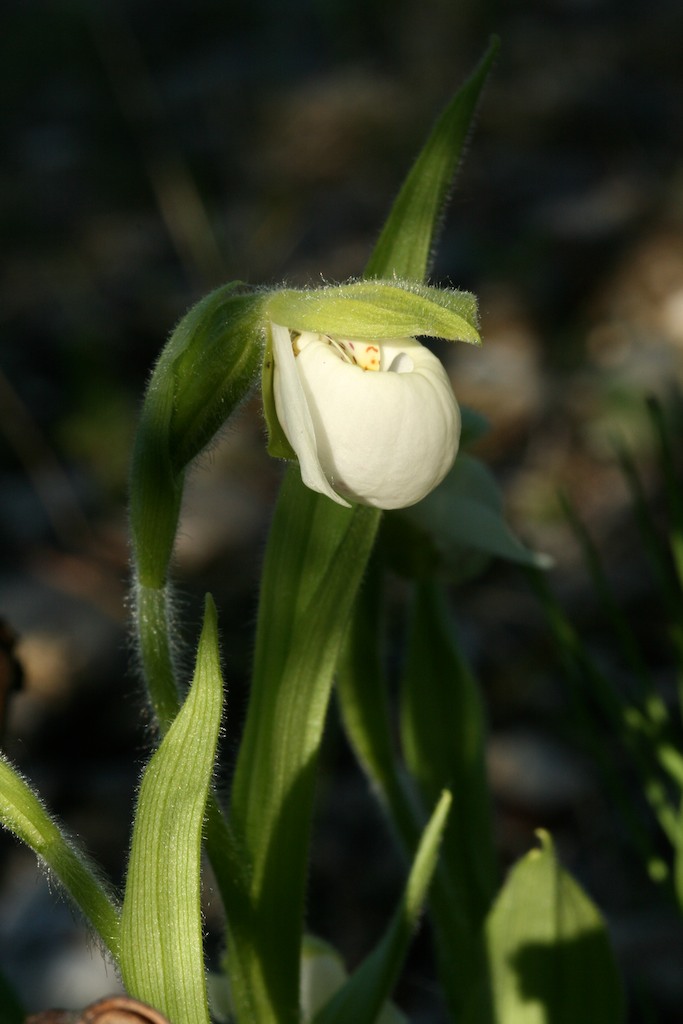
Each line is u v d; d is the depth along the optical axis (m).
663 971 0.39
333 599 0.32
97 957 0.41
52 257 0.92
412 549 0.35
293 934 0.32
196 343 0.30
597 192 0.87
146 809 0.29
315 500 0.32
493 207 0.89
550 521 0.59
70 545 0.61
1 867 0.45
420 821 0.36
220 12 1.44
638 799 0.43
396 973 0.32
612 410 0.63
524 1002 0.34
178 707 0.31
